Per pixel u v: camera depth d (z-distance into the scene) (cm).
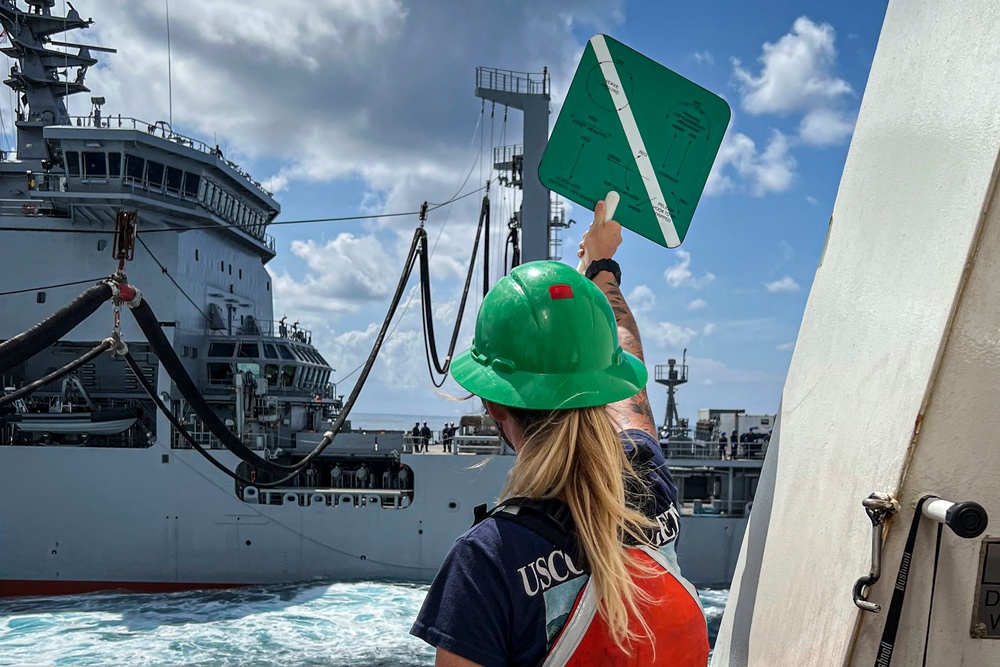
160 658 1619
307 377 2902
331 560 2231
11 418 2248
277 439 2505
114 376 2462
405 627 1822
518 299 137
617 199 194
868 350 138
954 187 120
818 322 166
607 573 111
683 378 2889
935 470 113
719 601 2036
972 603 112
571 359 131
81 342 2445
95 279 2508
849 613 122
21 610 2003
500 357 135
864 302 144
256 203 3106
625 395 129
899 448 117
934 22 135
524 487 124
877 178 149
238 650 1666
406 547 2233
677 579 124
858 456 132
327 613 1931
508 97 2394
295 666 1578
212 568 2216
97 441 2383
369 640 1731
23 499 2233
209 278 2775
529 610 112
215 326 2748
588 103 193
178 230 2333
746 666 172
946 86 127
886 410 125
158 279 2509
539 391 127
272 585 2209
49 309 2486
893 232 138
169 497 2239
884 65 154
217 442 2280
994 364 110
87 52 3067
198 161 2588
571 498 117
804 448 160
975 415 111
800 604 146
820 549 141
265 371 2656
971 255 111
